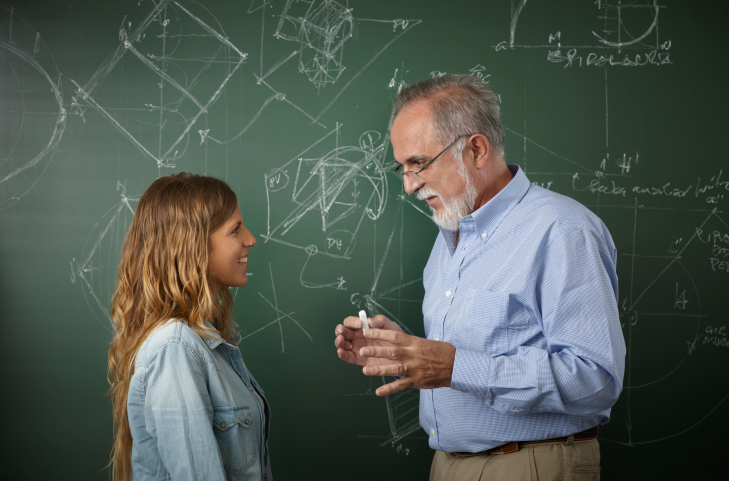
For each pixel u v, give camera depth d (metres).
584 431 1.01
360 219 1.52
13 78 1.47
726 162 1.50
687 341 1.49
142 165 1.49
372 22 1.51
